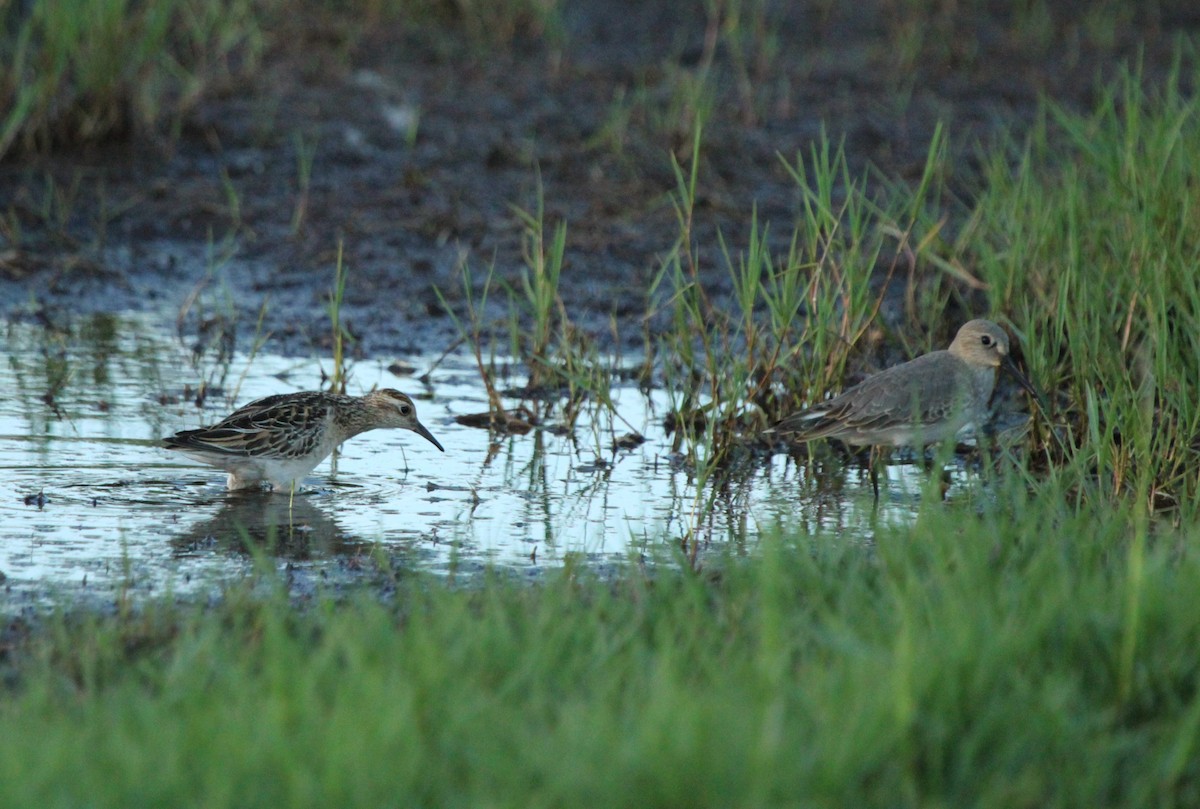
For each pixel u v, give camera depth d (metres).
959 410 13.29
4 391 15.32
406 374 16.72
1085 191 16.81
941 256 17.89
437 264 19.64
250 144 22.50
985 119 24.50
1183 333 13.63
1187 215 14.60
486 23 28.27
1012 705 7.38
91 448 13.88
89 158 21.62
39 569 10.86
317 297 18.80
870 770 6.93
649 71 26.38
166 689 7.83
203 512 12.49
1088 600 8.52
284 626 9.02
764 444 14.81
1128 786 7.28
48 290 18.56
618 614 9.02
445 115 23.92
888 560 9.68
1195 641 8.28
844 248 15.38
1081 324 13.86
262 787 6.70
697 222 20.52
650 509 12.86
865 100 25.23
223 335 17.48
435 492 13.27
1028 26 29.59
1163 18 30.53
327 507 12.76
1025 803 6.94
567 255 19.70
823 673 7.75
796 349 14.97
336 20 27.84
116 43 21.55
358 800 6.54
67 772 6.80
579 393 16.02
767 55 26.59
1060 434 14.25
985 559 9.23
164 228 20.33
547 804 6.55
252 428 12.73
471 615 8.97
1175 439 13.09
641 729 6.95
